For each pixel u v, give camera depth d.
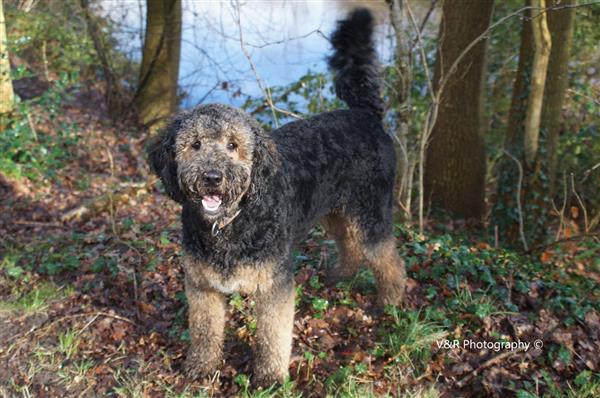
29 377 3.50
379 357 3.63
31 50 10.16
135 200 6.36
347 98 4.24
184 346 3.77
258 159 3.10
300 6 8.27
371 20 4.16
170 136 3.16
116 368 3.59
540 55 5.52
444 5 6.56
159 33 9.38
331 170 3.72
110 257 4.73
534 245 5.97
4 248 5.16
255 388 3.33
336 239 4.39
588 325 3.88
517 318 3.92
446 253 4.61
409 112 5.32
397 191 6.40
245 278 3.09
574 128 7.19
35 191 6.45
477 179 6.99
